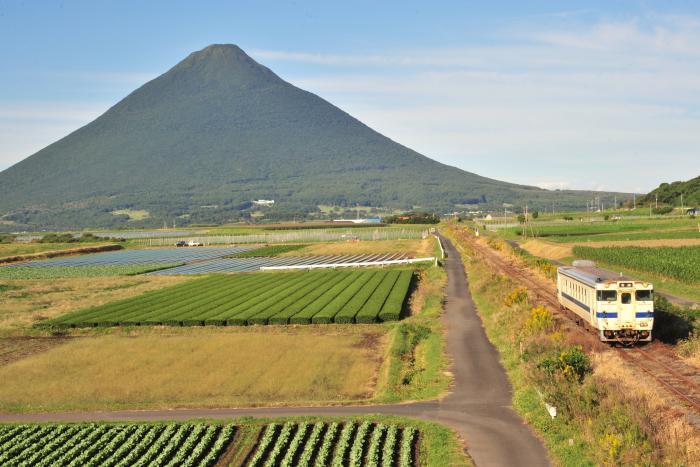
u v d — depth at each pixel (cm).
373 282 10612
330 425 3894
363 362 5659
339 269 13088
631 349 4853
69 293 11350
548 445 3388
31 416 4578
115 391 5106
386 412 4162
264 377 5294
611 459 3000
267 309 8200
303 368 5519
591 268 6075
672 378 4000
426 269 12300
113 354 6359
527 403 3972
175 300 9494
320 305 8331
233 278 12262
